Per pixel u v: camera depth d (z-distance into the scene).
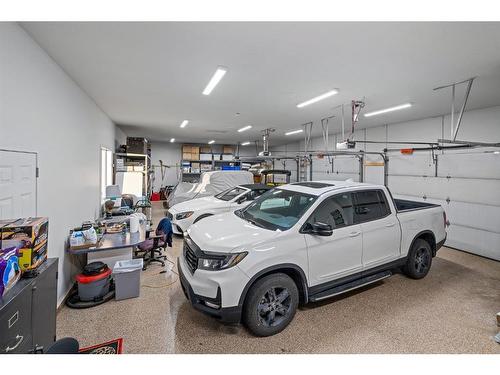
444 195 5.84
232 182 7.70
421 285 3.60
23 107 2.24
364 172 8.31
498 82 3.78
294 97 4.73
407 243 3.46
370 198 3.26
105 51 2.82
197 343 2.30
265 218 3.07
